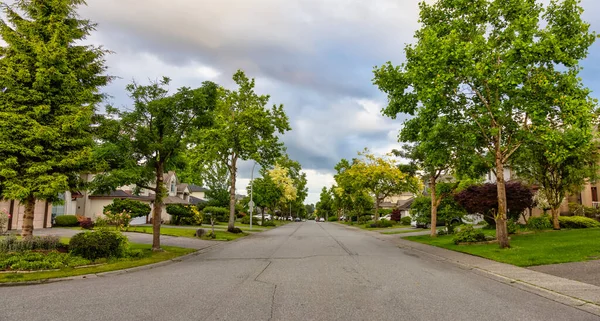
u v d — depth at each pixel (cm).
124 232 2625
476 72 1491
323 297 770
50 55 1273
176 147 1652
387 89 1970
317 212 14712
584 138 1445
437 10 1864
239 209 6638
